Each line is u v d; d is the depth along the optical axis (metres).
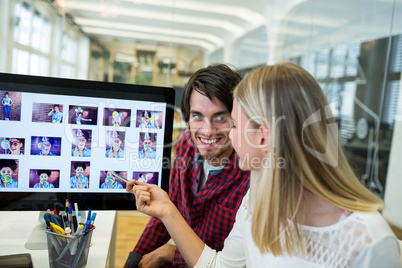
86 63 3.31
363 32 2.83
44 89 0.64
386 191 2.61
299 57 3.36
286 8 3.34
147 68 3.42
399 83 2.60
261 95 0.50
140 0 3.27
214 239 0.79
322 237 0.50
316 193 0.49
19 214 0.90
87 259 0.62
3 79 0.62
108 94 0.68
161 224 0.97
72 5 3.17
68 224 0.61
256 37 3.48
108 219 0.89
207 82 0.69
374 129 2.73
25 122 0.64
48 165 0.67
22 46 3.09
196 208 0.82
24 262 0.58
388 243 0.45
